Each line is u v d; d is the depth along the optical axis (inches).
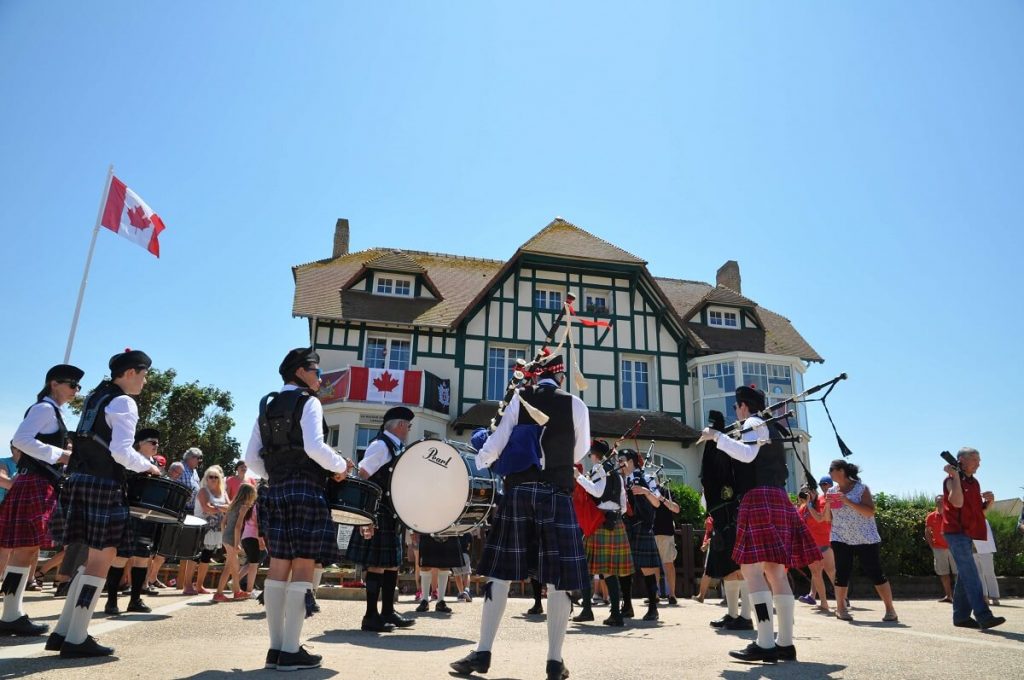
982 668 137.7
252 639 173.6
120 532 145.3
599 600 354.9
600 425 756.0
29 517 166.4
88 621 138.4
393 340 792.9
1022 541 507.5
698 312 895.7
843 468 268.1
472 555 418.9
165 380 1146.7
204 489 327.6
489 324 810.8
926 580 478.0
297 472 137.9
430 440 167.0
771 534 152.9
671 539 359.6
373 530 175.9
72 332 344.5
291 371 146.3
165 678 115.2
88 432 146.3
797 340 897.5
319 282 843.4
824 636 200.2
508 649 164.6
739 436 167.6
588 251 849.5
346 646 162.4
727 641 187.9
